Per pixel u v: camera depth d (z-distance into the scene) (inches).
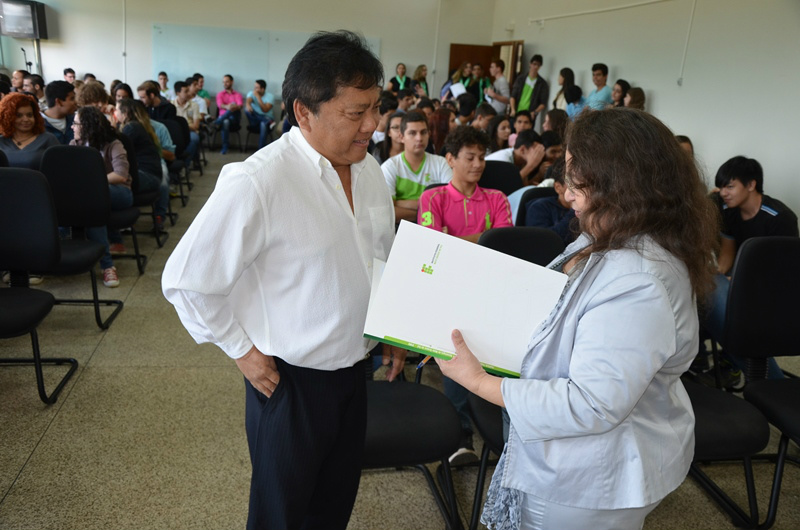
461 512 74.6
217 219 41.6
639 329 34.8
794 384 75.7
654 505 40.0
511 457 42.0
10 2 348.5
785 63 179.6
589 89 292.5
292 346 46.2
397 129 131.7
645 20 247.3
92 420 87.0
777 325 76.8
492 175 124.6
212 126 371.6
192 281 41.9
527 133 144.1
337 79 41.1
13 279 95.2
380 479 79.7
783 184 181.6
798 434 67.3
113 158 144.8
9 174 89.0
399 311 41.6
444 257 41.6
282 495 47.9
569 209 98.7
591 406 35.2
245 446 83.9
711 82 210.2
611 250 36.9
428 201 99.7
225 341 44.5
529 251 80.7
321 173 45.4
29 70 369.7
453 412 66.6
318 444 48.6
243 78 388.8
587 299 37.2
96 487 73.3
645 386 35.2
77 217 123.6
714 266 38.4
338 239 45.8
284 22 384.2
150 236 184.2
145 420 88.0
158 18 374.6
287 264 44.7
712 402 72.1
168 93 366.6
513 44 368.2
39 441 81.1
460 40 405.4
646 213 35.9
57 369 100.7
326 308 45.9
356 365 51.2
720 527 74.0
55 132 177.8
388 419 63.9
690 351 38.4
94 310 122.3
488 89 360.5
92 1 367.9
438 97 411.8
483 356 41.0
